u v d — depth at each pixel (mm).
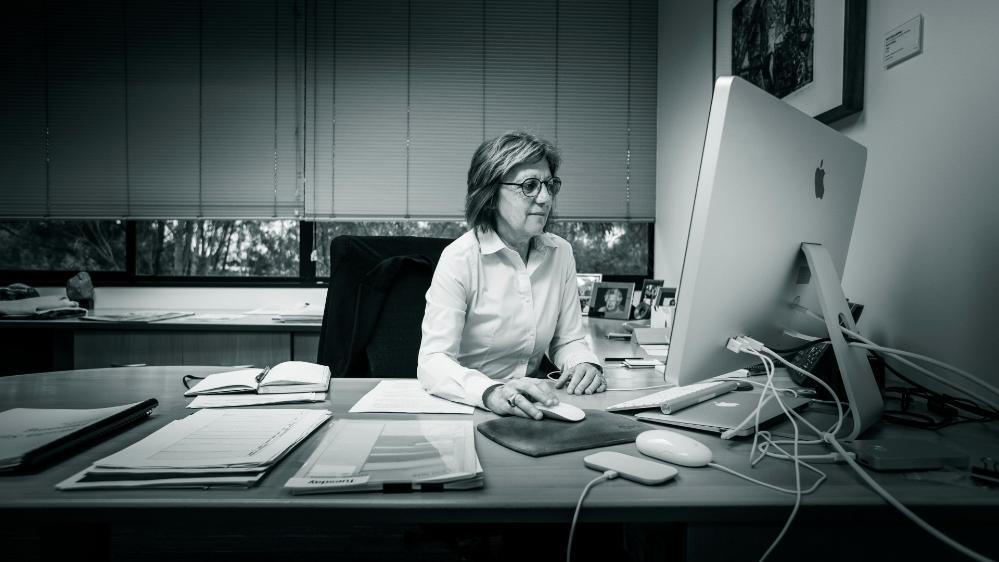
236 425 837
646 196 3193
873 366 1090
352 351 1573
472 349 1401
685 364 769
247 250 3199
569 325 1512
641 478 645
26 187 3045
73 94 3033
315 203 3109
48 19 3027
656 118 3184
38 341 2664
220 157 3082
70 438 739
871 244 1394
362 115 3123
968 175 1103
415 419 912
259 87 3092
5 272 3105
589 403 1044
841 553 615
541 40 3170
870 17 1389
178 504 585
